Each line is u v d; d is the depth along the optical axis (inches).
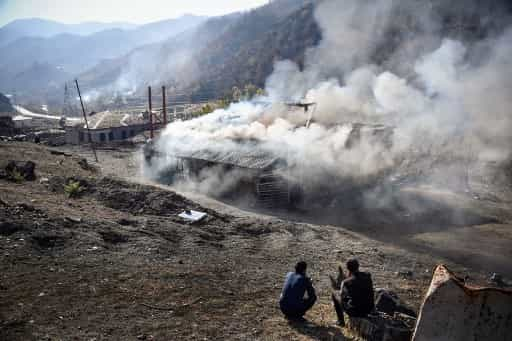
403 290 375.6
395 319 261.1
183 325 252.4
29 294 265.1
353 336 252.4
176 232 456.4
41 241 353.4
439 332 203.0
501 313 197.8
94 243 373.7
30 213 402.6
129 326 243.4
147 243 400.5
